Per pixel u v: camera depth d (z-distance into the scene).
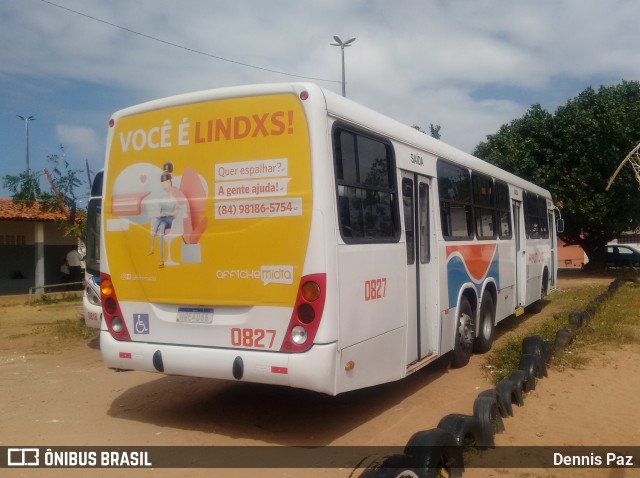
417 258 6.84
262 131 5.30
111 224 6.03
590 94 24.30
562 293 18.34
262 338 5.22
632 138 23.39
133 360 5.81
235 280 5.35
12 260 21.25
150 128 5.85
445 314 7.50
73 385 7.80
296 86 5.20
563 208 24.25
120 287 5.96
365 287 5.56
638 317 12.06
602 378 7.66
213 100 5.54
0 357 9.82
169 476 4.83
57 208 18.77
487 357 8.95
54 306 19.02
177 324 5.63
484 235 9.29
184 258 5.60
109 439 5.70
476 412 5.40
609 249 31.77
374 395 7.11
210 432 5.88
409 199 6.75
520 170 24.00
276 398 7.03
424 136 7.31
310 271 5.04
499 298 10.09
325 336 5.01
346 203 5.39
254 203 5.29
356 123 5.64
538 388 7.24
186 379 7.99
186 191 5.62
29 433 5.89
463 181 8.45
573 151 23.47
